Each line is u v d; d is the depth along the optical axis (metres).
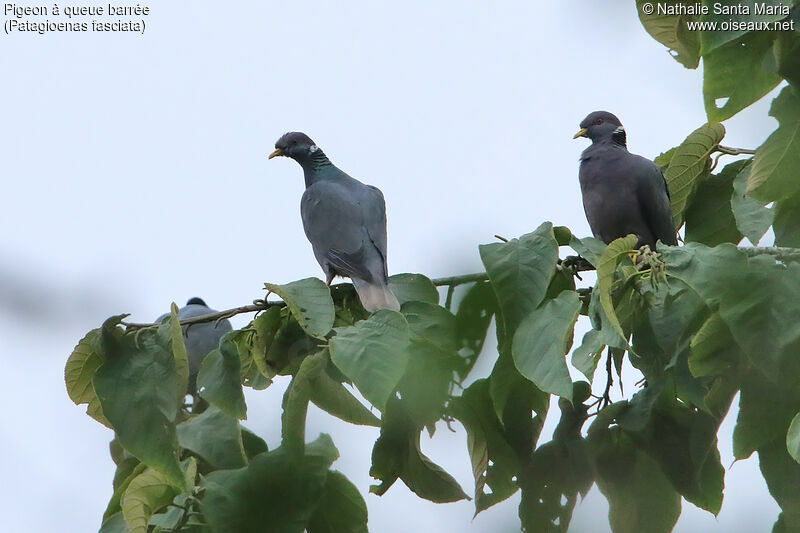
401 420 8.25
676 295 7.54
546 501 8.02
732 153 9.66
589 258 8.22
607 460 7.83
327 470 7.83
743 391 7.01
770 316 6.73
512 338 7.70
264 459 7.76
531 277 7.79
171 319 7.98
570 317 7.32
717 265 6.98
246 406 7.97
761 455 7.01
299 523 7.60
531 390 8.02
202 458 7.99
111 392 7.85
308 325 8.07
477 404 8.23
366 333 7.36
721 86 7.30
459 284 8.82
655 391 7.66
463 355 8.50
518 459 8.09
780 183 7.70
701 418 7.55
